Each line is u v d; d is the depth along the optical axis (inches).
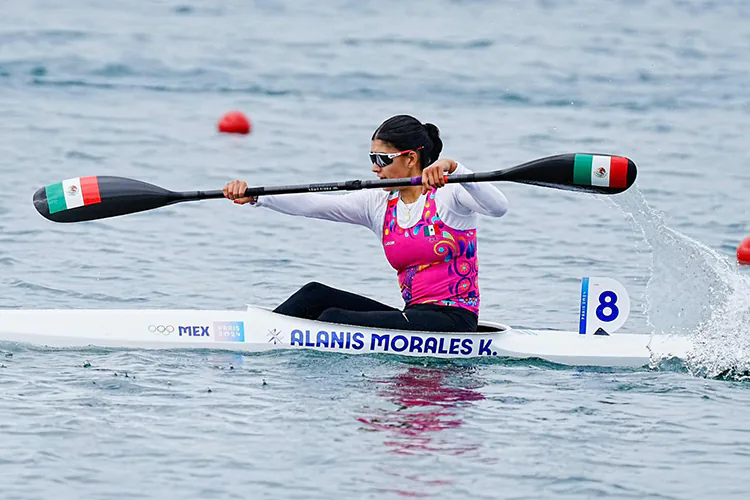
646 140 2395.4
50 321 1115.3
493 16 3636.8
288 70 2962.6
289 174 2043.6
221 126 2377.0
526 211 1834.4
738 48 3348.9
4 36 3129.9
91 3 3619.6
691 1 3932.1
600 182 1076.5
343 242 1647.4
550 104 2728.8
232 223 1724.9
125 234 1636.3
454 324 1079.0
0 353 1059.9
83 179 1139.9
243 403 932.0
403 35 3353.8
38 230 1627.7
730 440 876.6
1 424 867.4
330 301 1119.0
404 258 1083.3
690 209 1844.2
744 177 2087.8
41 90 2682.1
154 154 2161.7
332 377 1008.9
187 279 1435.8
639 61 3159.5
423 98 2753.4
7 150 2119.8
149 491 760.3
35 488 760.3
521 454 838.5
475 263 1088.8
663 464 826.2
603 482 790.5
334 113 2588.6
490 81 2915.8
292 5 3715.6
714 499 767.7
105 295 1348.4
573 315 1314.0
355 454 829.2
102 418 887.7
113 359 1050.7
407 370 1037.2
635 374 1056.8
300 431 872.9
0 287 1362.0
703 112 2694.4
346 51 3159.5
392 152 1056.2
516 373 1044.5
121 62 2960.1
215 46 3164.4
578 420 916.6
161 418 892.6
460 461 821.9
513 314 1312.7
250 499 751.1
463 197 1047.0
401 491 767.7
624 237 1690.5
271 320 1099.9
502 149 2271.2
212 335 1095.0
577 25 3555.6
